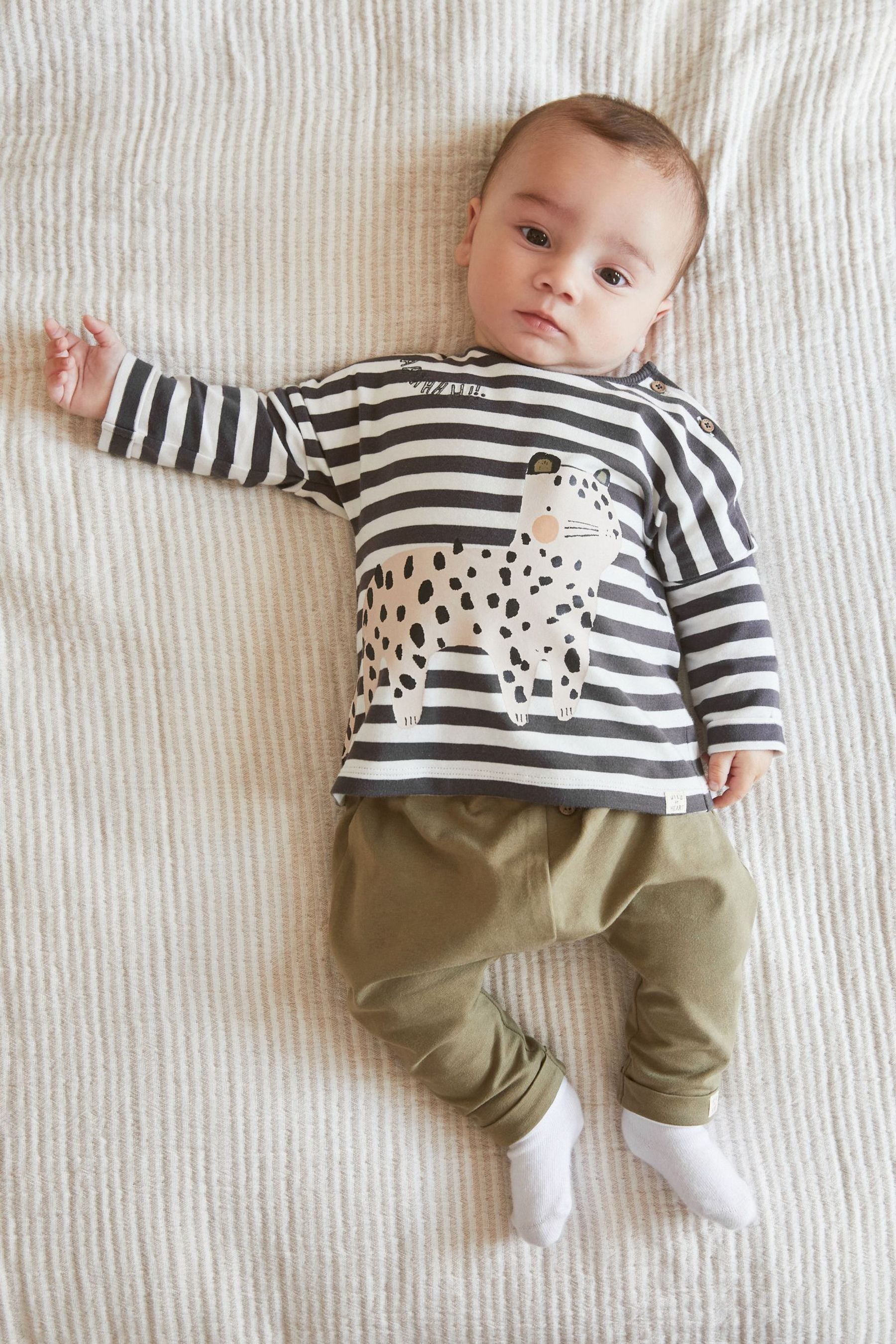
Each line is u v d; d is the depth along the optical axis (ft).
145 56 3.73
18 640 3.62
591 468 3.41
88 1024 3.52
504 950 3.20
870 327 3.94
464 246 3.73
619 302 3.44
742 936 3.44
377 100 3.81
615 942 3.52
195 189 3.75
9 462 3.60
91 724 3.62
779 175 3.93
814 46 3.93
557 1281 3.49
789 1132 3.64
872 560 3.89
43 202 3.69
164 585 3.67
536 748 3.21
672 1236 3.52
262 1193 3.48
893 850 3.79
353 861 3.43
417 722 3.26
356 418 3.56
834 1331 3.53
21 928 3.54
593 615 3.32
